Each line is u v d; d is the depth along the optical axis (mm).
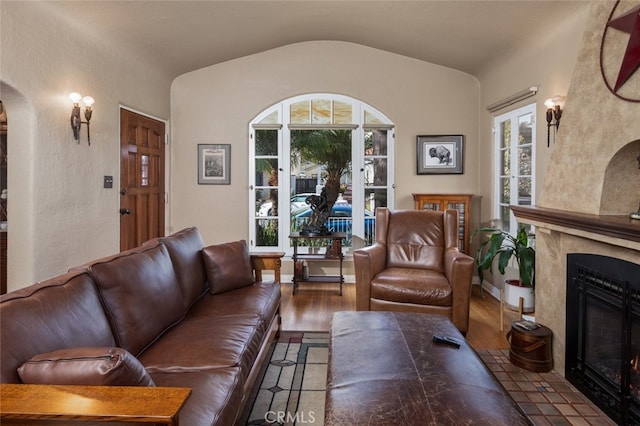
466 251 4703
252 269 3211
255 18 3861
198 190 5043
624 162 2199
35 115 2818
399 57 4953
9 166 2816
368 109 5008
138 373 1172
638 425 1952
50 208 2984
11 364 1147
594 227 2109
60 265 3096
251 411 2160
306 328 3467
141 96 4277
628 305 2031
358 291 3381
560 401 2307
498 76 4383
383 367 1669
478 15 3426
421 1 3391
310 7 3730
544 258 2846
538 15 3178
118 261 1902
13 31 2611
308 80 4973
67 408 979
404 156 4988
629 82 2104
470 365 1703
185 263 2582
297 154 5062
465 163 4969
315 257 4668
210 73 4980
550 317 2773
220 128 5012
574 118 2576
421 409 1355
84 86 3346
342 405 1387
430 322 2250
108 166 3711
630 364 2027
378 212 3994
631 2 2146
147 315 1912
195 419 1321
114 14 3244
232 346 1900
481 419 1305
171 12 3418
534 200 3684
